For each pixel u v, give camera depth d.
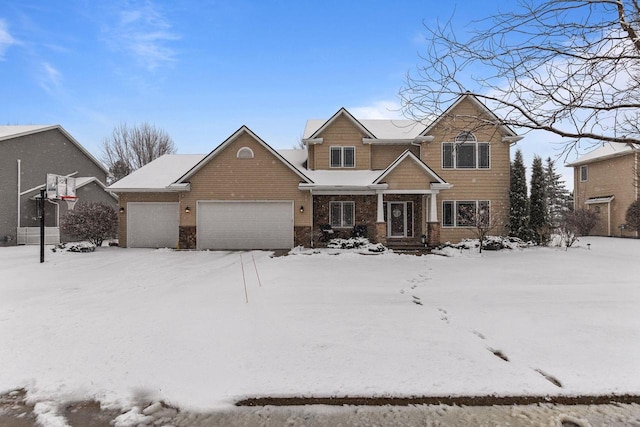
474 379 3.73
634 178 21.86
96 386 3.70
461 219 19.11
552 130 4.49
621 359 4.18
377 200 18.56
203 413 3.27
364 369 3.96
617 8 4.09
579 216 26.06
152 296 7.62
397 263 12.53
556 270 10.81
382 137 20.36
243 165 17.67
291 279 9.45
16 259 14.07
